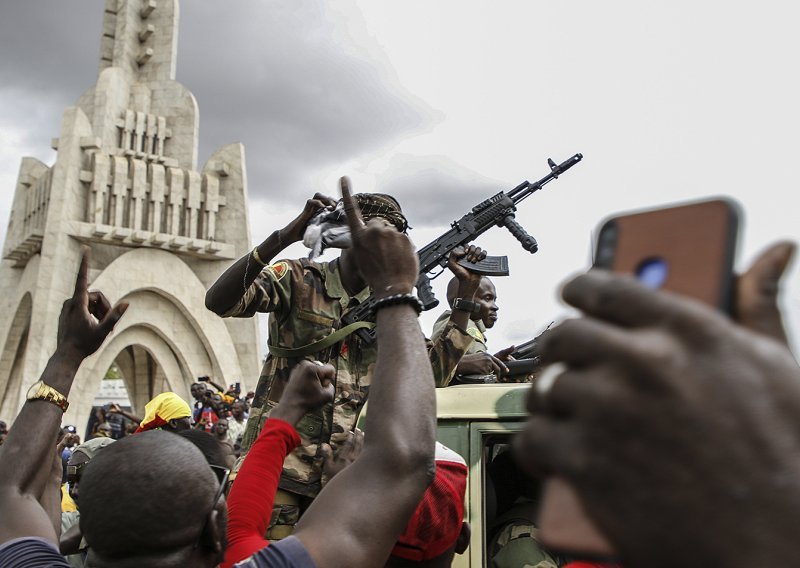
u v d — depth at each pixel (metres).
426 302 4.48
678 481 0.46
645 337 0.47
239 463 3.41
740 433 0.45
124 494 1.56
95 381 28.56
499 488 3.47
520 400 3.23
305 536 1.50
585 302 0.50
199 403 11.85
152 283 29.91
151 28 33.19
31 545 1.81
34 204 31.42
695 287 0.49
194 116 32.75
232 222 32.44
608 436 0.47
